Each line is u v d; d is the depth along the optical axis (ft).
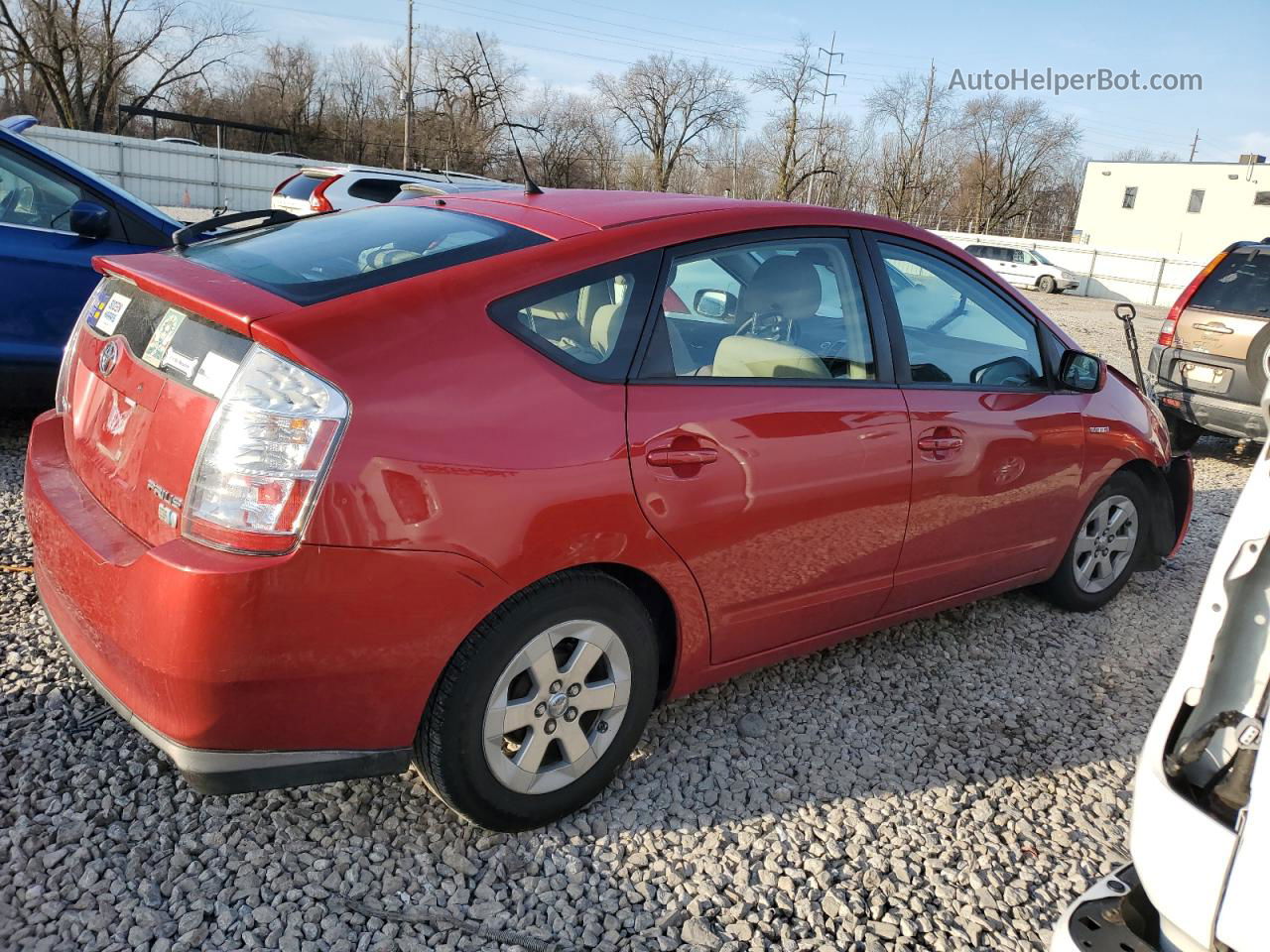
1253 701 5.42
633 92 211.20
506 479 7.36
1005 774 10.16
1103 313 91.50
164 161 110.83
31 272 16.47
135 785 8.58
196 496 6.79
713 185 230.89
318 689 6.96
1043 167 214.69
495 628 7.57
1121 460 13.41
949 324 11.34
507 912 7.58
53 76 150.82
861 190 219.61
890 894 8.20
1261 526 5.48
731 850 8.53
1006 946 7.74
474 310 7.63
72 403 8.96
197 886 7.54
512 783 8.07
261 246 9.10
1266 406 5.58
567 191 10.51
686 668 9.20
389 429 6.91
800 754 10.11
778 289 9.69
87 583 7.36
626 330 8.39
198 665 6.59
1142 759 5.93
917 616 11.68
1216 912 5.23
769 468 9.05
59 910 7.14
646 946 7.39
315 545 6.68
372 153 199.52
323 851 8.02
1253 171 175.01
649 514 8.23
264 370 6.81
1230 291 24.81
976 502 11.34
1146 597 15.48
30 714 9.38
